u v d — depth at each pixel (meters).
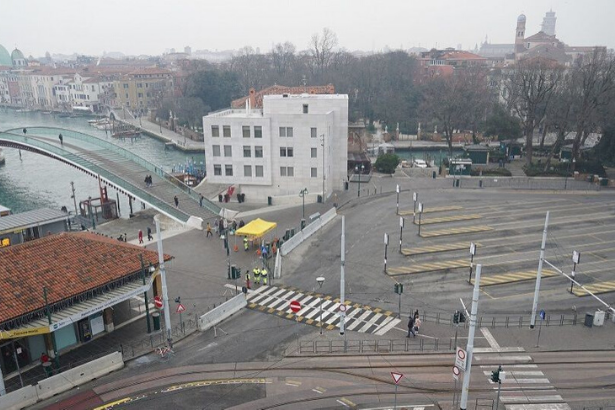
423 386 30.02
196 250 54.84
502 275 46.56
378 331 36.91
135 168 72.75
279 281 46.47
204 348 35.09
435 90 123.81
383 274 47.47
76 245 37.97
